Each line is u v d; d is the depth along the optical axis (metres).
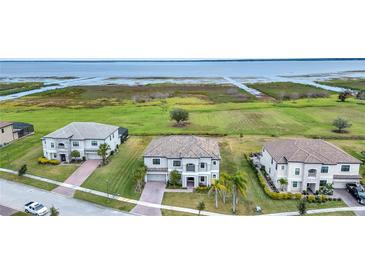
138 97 138.00
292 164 44.91
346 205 41.47
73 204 42.22
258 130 79.19
